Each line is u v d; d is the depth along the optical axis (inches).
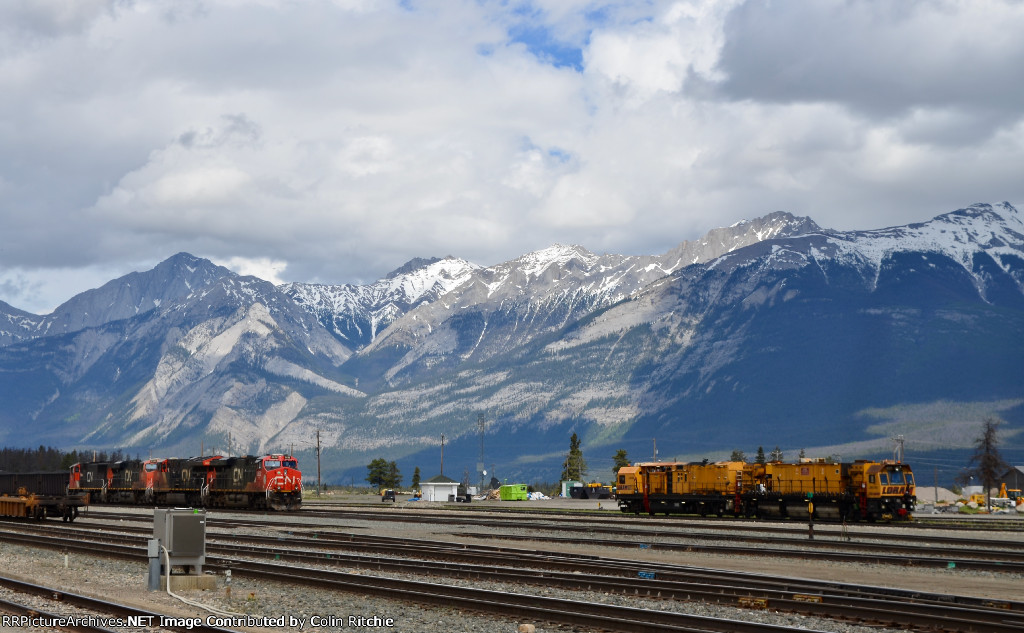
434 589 1223.5
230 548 1739.7
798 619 1071.0
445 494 6338.6
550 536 2223.2
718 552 1811.0
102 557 1723.7
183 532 1323.8
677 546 1863.9
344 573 1364.4
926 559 1606.8
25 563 1624.0
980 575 1502.2
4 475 3093.0
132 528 2431.1
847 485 3223.4
